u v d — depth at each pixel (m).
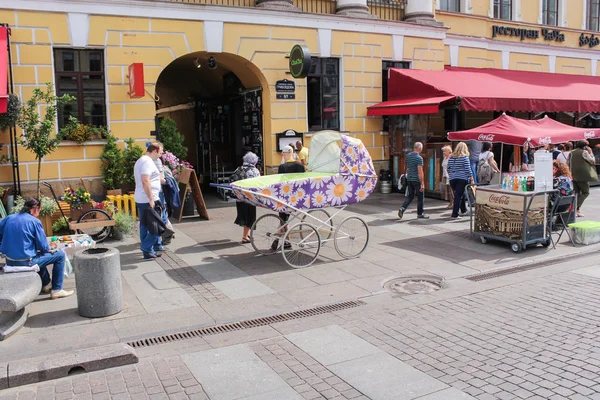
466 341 5.39
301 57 13.47
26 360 5.04
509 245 9.47
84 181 12.22
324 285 7.38
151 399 4.41
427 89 14.86
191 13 13.20
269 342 5.54
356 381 4.62
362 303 6.71
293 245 8.30
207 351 5.34
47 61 11.78
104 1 12.18
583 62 22.92
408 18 16.95
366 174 8.67
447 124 19.16
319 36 15.07
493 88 15.48
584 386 4.37
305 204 8.24
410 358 5.04
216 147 18.47
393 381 4.59
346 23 15.44
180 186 12.28
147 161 8.46
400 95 15.82
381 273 7.92
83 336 5.67
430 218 12.07
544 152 9.05
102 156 12.23
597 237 9.54
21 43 11.52
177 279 7.69
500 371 4.70
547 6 22.05
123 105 12.57
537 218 8.98
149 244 8.73
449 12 18.84
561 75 20.44
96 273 6.13
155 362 5.12
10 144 11.25
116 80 12.48
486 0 20.06
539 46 21.45
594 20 23.41
